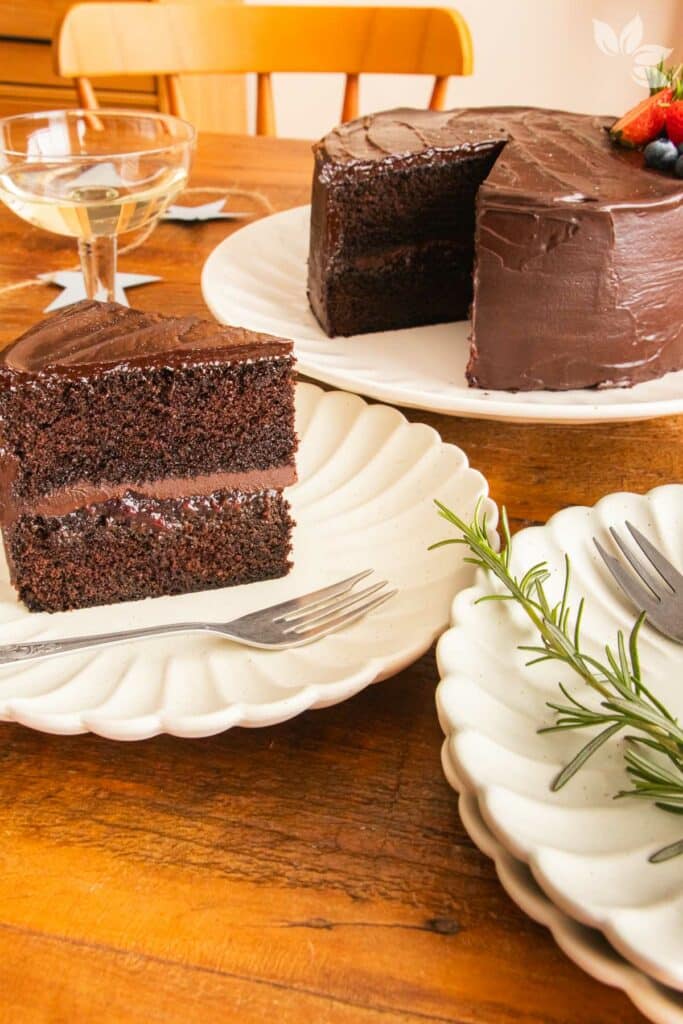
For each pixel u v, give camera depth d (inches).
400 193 42.0
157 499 31.3
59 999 23.8
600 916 21.9
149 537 31.2
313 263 42.3
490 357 37.9
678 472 34.7
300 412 34.9
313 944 24.9
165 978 24.3
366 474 33.2
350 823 26.4
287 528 31.5
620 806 25.2
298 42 54.4
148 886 25.6
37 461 30.6
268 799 26.7
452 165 42.4
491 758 25.4
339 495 32.9
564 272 37.3
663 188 38.0
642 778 25.1
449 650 26.7
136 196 38.4
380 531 31.7
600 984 24.4
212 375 31.0
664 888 23.3
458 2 83.8
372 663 27.5
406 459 33.2
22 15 73.9
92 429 30.8
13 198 38.0
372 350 40.5
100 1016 23.5
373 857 26.0
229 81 81.6
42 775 27.0
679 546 29.9
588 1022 23.6
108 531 30.9
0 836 26.2
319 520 32.4
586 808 25.1
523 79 86.7
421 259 42.7
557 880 22.6
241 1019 23.5
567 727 25.5
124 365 30.6
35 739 27.6
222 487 31.3
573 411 34.7
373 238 41.9
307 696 26.9
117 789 26.8
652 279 37.6
